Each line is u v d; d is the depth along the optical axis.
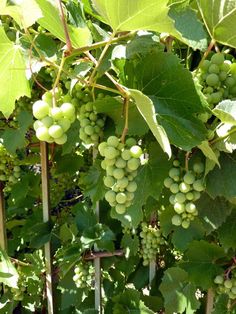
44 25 0.65
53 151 1.20
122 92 0.62
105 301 1.25
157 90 0.67
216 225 0.76
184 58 0.80
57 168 1.22
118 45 0.68
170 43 0.72
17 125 1.05
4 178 1.22
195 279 0.95
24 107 0.99
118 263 1.21
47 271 1.23
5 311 1.31
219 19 0.63
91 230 1.13
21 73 0.65
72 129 0.93
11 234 1.59
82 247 1.11
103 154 0.59
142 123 0.72
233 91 0.70
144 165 0.75
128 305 1.10
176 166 0.73
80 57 0.76
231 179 0.70
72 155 1.22
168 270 0.99
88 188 0.95
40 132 0.56
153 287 1.15
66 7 0.75
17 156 1.19
